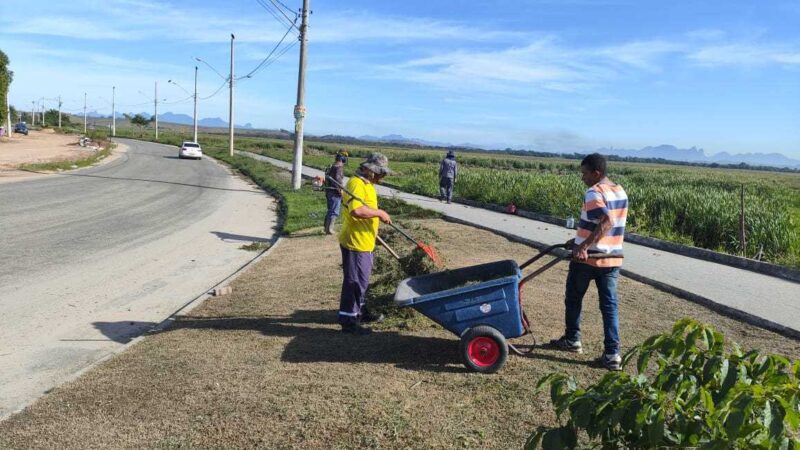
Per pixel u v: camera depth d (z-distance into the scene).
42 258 10.28
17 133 75.62
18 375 5.28
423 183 26.20
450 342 5.89
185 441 3.96
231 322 6.74
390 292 6.79
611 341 5.15
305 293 8.02
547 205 17.33
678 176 48.19
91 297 8.03
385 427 4.09
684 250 11.58
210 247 12.26
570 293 5.48
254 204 20.67
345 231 6.09
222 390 4.74
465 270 5.95
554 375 2.45
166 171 34.84
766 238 11.69
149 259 10.77
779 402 1.90
